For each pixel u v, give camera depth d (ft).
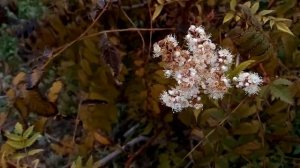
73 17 1.36
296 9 1.20
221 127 1.18
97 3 1.22
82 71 1.31
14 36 1.67
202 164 1.21
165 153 1.33
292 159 1.31
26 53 1.66
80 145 1.30
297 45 1.18
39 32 1.41
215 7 1.26
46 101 1.21
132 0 1.33
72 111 1.42
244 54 1.11
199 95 1.06
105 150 1.41
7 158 1.11
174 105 1.02
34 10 1.63
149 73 1.29
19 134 1.13
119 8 1.27
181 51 1.01
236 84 1.04
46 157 1.48
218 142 1.19
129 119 1.46
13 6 1.65
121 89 1.34
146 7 1.31
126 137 1.46
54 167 1.47
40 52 1.41
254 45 1.09
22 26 1.53
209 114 1.16
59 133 1.49
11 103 1.21
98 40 1.31
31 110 1.22
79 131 1.47
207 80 1.00
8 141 1.09
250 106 1.19
